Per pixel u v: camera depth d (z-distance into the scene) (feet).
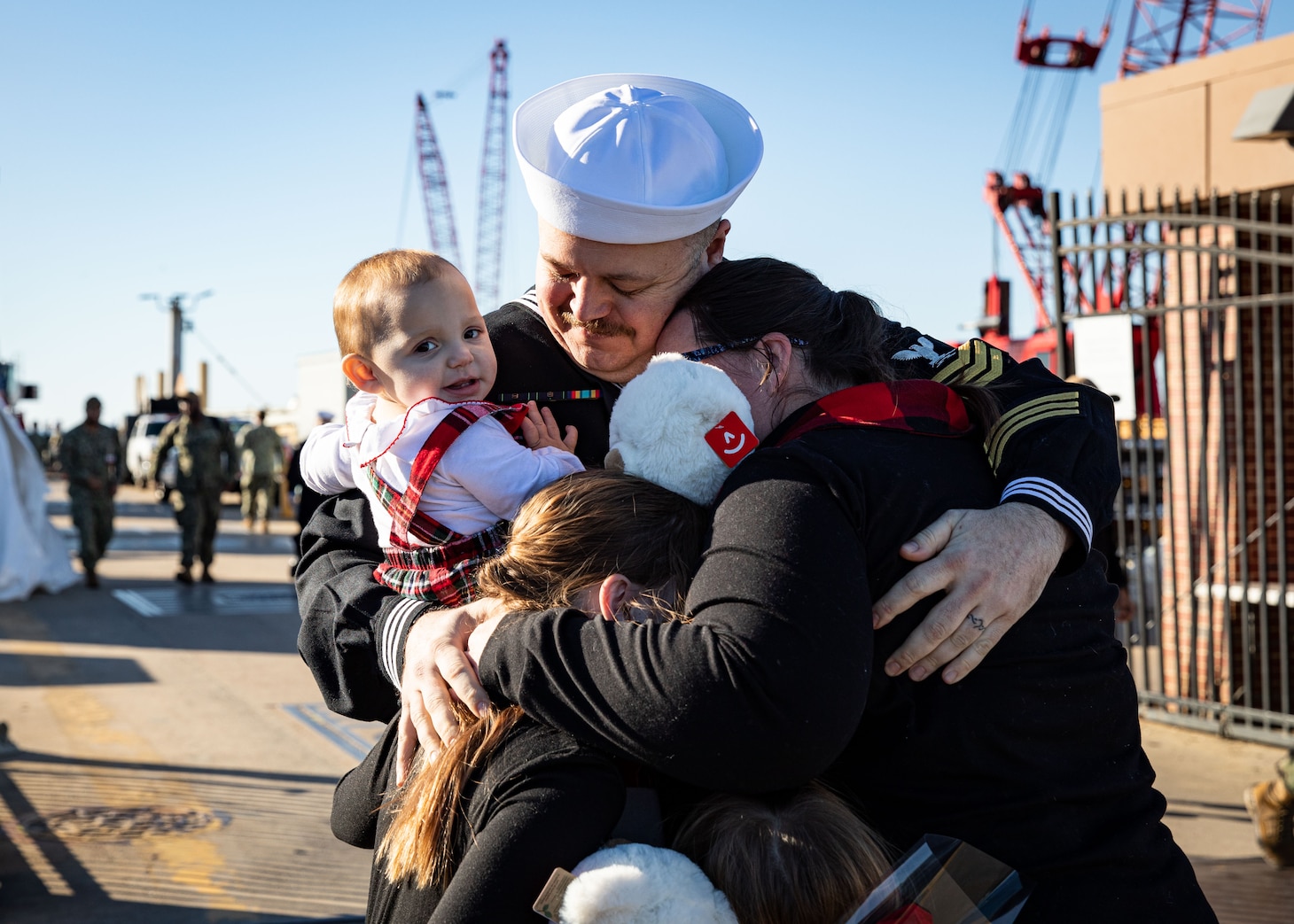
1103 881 4.57
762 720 3.94
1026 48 97.30
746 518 4.31
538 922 4.06
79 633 30.48
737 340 5.23
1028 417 5.09
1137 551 20.79
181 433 40.52
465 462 5.48
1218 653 20.79
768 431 5.20
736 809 4.35
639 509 4.77
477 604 4.95
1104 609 4.99
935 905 4.28
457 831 4.43
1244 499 19.57
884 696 4.45
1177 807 16.08
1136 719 5.07
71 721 21.12
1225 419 19.79
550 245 5.43
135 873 13.78
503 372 6.19
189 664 26.45
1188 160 21.15
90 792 16.94
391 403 5.98
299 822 15.78
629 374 5.79
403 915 4.66
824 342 5.28
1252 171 20.02
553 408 6.15
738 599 4.11
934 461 4.78
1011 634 4.56
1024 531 4.53
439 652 4.78
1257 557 21.01
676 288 5.51
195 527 40.45
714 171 5.48
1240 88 20.25
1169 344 21.03
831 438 4.68
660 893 3.99
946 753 4.45
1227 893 12.47
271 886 13.42
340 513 6.31
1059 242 21.36
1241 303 18.93
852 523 4.38
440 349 5.78
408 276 5.78
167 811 16.15
